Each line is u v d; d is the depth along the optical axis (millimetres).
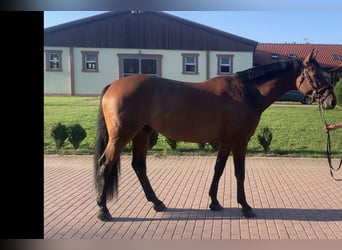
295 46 28875
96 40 22234
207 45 22016
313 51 4566
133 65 22453
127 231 4008
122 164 7895
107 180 4332
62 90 22594
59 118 12883
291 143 10156
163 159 8477
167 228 4098
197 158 8594
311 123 12469
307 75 4523
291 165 7781
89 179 6496
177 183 6160
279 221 4312
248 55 22016
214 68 22188
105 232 3984
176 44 22125
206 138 4414
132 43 22172
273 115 13797
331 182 6227
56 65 22484
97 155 4395
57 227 4129
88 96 21797
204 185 6020
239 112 4324
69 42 22250
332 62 26422
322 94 4531
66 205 4926
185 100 4258
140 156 4730
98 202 4352
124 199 5207
